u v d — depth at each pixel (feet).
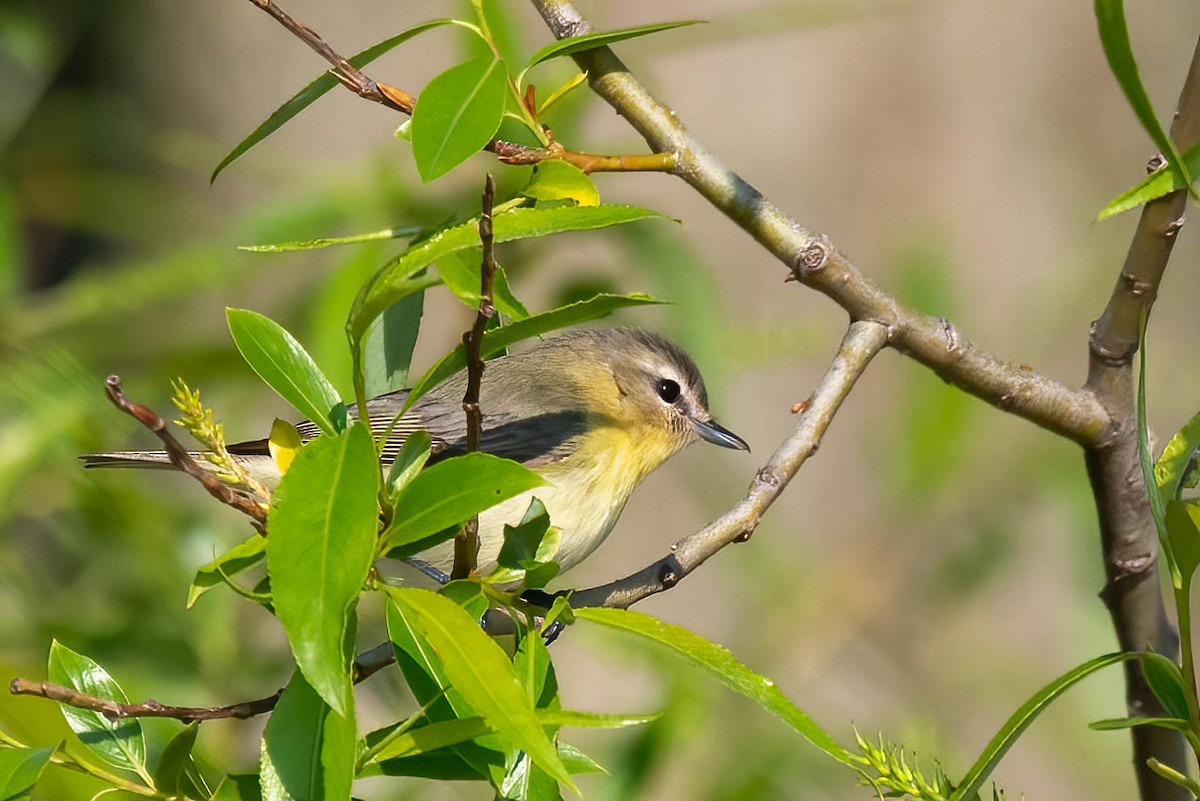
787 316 51.11
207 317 38.14
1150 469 18.51
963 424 41.09
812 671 42.04
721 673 17.29
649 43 35.91
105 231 45.47
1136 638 25.05
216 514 34.42
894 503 42.73
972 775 18.37
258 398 37.83
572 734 45.16
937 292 41.45
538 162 21.62
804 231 23.89
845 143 56.18
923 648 42.24
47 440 32.58
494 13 29.53
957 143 56.44
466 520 17.33
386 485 17.66
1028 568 49.70
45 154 45.01
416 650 18.69
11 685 17.56
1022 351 50.98
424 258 16.56
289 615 15.24
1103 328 24.20
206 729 31.76
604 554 50.72
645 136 23.79
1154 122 19.15
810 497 52.75
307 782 16.62
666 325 39.42
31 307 34.86
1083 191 56.65
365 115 48.67
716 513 50.49
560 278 36.91
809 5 42.16
